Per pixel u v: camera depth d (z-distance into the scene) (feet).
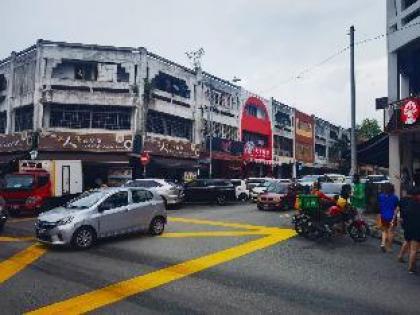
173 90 103.19
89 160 85.05
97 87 89.86
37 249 33.78
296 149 163.84
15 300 20.75
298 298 21.36
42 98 86.33
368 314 19.08
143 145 90.99
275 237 39.65
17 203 58.34
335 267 28.12
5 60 99.25
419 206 26.63
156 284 23.71
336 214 39.32
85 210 34.73
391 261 30.07
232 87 124.67
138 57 92.63
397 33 50.01
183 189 75.97
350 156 61.72
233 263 29.01
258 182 91.20
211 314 18.95
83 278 24.89
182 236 40.24
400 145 50.49
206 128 112.06
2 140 94.07
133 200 39.17
